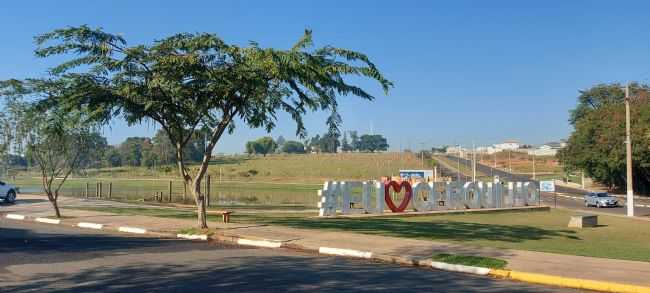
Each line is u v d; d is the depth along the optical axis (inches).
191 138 794.8
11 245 603.5
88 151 1000.9
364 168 4776.1
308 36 642.2
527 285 425.1
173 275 431.5
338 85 676.7
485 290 397.7
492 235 778.2
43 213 1040.2
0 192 1353.3
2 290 372.8
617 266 475.5
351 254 551.8
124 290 374.0
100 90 668.7
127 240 673.6
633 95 3132.4
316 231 721.6
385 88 673.0
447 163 5718.5
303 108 733.9
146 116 716.0
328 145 7578.7
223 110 717.3
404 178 2869.1
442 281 428.1
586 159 2819.9
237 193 2588.6
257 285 394.6
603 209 1963.6
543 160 6294.3
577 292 403.2
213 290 375.6
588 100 3639.3
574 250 603.5
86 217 955.3
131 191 2490.2
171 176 3880.4
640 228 1060.5
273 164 5108.3
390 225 916.0
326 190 1208.8
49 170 1020.5
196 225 800.3
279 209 1441.9
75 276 424.2
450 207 1496.1
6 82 829.8
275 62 606.9
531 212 1562.5
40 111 744.3
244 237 657.6
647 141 2453.2
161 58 638.5
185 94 669.3
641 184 2952.8
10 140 953.5
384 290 386.3
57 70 660.1
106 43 650.8
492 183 1643.7
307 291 377.1
